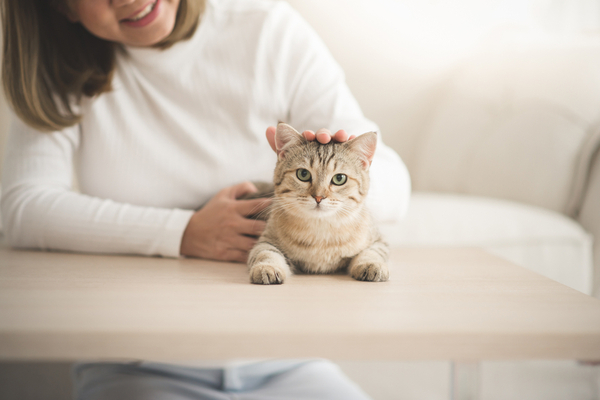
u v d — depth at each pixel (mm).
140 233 1156
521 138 2176
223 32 1432
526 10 2764
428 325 618
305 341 587
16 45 1237
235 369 1165
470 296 780
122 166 1397
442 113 2582
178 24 1308
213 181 1415
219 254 1152
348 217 1047
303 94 1437
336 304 723
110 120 1397
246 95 1405
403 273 989
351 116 1395
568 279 1850
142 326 601
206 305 709
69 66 1318
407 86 2721
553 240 1846
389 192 1273
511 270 1021
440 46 2730
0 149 2193
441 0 2795
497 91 2406
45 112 1277
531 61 2320
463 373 1107
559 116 2076
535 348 596
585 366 1806
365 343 589
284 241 1055
